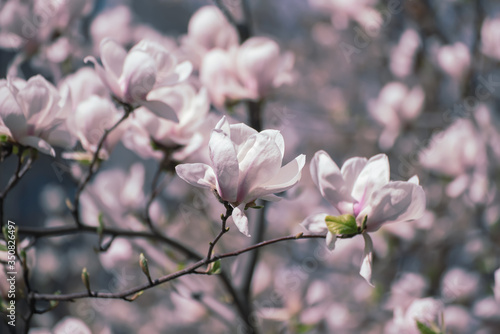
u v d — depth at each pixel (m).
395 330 1.55
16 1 1.63
